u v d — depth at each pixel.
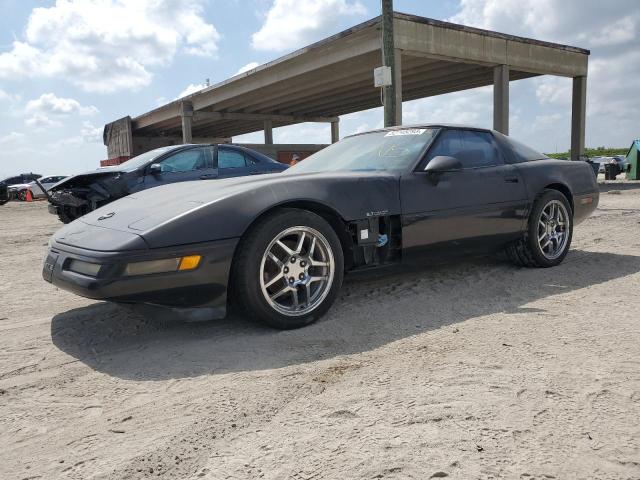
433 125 4.00
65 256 2.84
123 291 2.60
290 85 24.86
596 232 6.61
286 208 3.03
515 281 4.04
